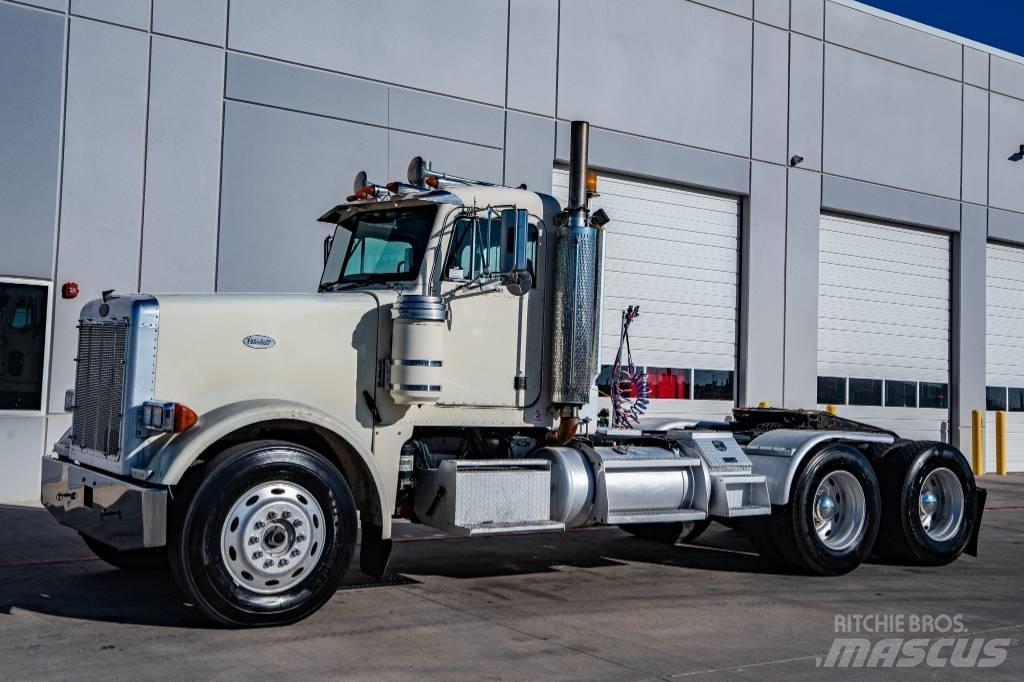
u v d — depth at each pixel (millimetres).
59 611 6098
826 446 8125
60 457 6965
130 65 11672
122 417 5875
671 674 5047
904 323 18703
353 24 13102
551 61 14734
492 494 6688
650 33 15688
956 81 19344
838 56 17766
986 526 11633
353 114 13062
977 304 19484
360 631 5758
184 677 4809
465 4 14008
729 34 16516
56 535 8820
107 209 11508
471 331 6770
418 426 6781
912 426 18688
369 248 7090
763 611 6609
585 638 5727
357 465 6324
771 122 16906
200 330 6031
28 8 11125
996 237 19828
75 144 11352
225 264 12164
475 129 14047
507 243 6336
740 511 7598
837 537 8133
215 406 6027
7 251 10945
